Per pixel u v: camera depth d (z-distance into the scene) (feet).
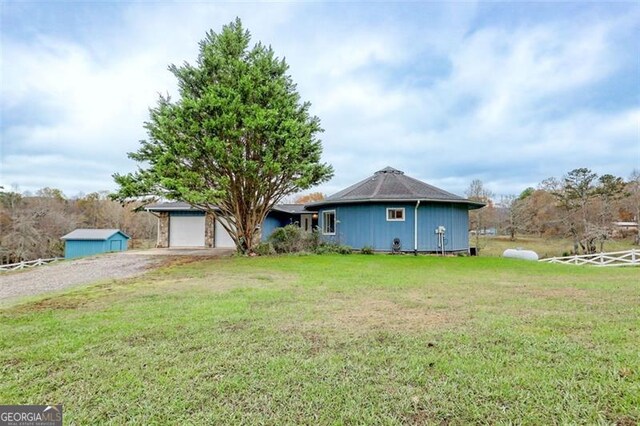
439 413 7.39
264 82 41.27
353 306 16.85
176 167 37.70
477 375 9.04
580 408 7.43
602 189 82.07
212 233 65.00
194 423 7.06
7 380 9.04
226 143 37.78
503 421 7.07
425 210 48.75
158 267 35.29
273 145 39.42
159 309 16.35
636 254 51.31
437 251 48.62
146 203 40.04
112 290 21.99
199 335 12.45
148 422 7.14
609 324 13.41
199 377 9.11
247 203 44.88
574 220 83.71
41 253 86.48
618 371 9.12
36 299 19.39
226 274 28.71
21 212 85.56
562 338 11.77
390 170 59.93
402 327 13.30
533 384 8.52
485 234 107.04
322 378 9.01
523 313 15.29
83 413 7.49
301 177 42.16
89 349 11.16
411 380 8.86
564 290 21.07
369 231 49.75
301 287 22.12
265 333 12.65
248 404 7.80
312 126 42.93
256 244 47.65
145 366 9.82
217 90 37.96
